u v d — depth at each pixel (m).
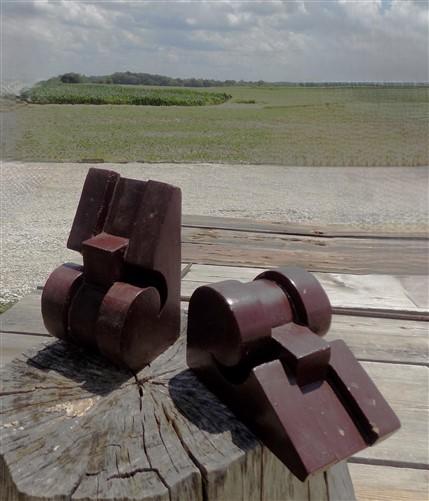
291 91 67.69
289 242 4.38
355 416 1.21
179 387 1.43
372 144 22.20
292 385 1.18
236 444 1.22
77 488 1.11
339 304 3.11
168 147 20.06
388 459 1.94
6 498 1.18
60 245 6.82
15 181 12.32
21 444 1.23
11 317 2.94
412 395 2.29
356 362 1.28
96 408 1.35
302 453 1.11
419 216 8.79
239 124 30.36
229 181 13.06
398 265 3.87
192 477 1.14
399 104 42.06
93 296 1.51
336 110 38.72
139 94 51.53
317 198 10.91
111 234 1.57
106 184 1.59
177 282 1.58
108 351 1.45
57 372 1.51
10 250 6.55
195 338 1.38
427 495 1.80
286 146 21.20
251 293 1.25
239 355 1.21
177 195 1.50
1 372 1.51
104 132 25.05
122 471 1.15
